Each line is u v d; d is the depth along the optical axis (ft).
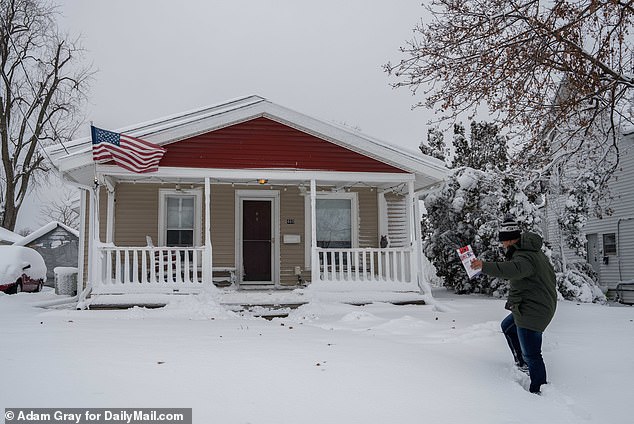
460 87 32.01
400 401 13.87
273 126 41.81
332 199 49.39
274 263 47.98
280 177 41.45
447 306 37.42
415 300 40.86
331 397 13.92
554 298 15.88
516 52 30.19
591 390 15.62
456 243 56.95
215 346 19.71
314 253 40.98
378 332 25.00
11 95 101.65
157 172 39.32
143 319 30.04
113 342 20.20
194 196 47.14
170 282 38.04
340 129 42.32
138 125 43.88
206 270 38.55
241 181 45.91
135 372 15.34
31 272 61.41
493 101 32.55
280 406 13.14
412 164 43.09
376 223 49.85
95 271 37.40
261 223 48.49
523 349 15.78
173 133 39.60
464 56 31.76
